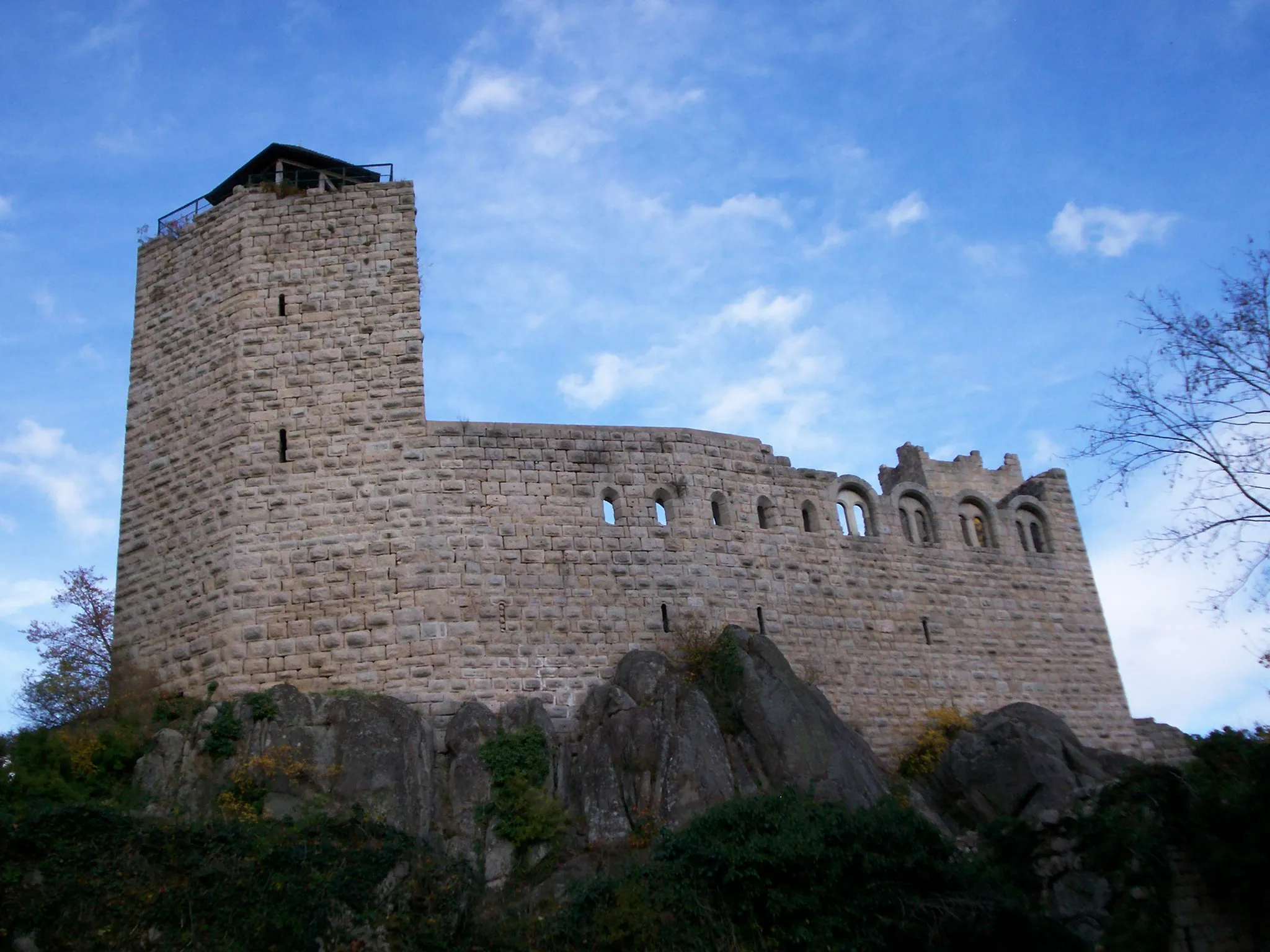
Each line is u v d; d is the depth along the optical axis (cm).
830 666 4291
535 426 4128
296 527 3841
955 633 4622
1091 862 3169
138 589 3950
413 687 3656
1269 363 3053
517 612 3850
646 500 4184
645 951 2645
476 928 2719
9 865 2438
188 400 4119
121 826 2562
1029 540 5000
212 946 2452
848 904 2723
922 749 4197
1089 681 4816
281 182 4375
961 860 2952
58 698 4128
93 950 2391
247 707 3422
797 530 4444
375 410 4000
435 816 3322
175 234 4431
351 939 2547
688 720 3541
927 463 5038
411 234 4241
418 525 3859
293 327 4109
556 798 3406
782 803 2936
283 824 2795
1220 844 3070
